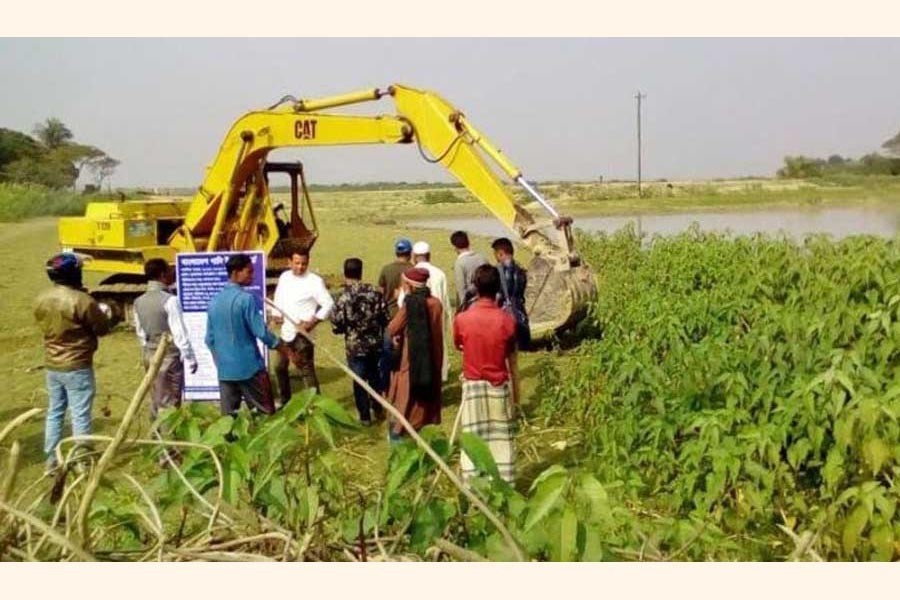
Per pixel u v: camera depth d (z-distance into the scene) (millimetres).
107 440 3168
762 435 4812
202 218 13773
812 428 4703
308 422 3193
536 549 2738
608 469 5836
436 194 102625
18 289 21375
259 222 13750
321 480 3438
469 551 2768
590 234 26094
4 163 81500
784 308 8469
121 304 15180
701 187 85312
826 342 6762
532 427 8648
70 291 7305
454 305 14945
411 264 9883
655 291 11844
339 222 52281
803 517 4930
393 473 3020
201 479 3199
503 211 11773
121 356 12805
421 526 2980
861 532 4020
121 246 14586
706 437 5129
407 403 7242
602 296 13664
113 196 22500
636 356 7465
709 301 9445
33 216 54156
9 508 2695
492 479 3010
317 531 3025
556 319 12312
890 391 4324
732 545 3613
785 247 13188
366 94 12578
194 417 3475
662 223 45344
